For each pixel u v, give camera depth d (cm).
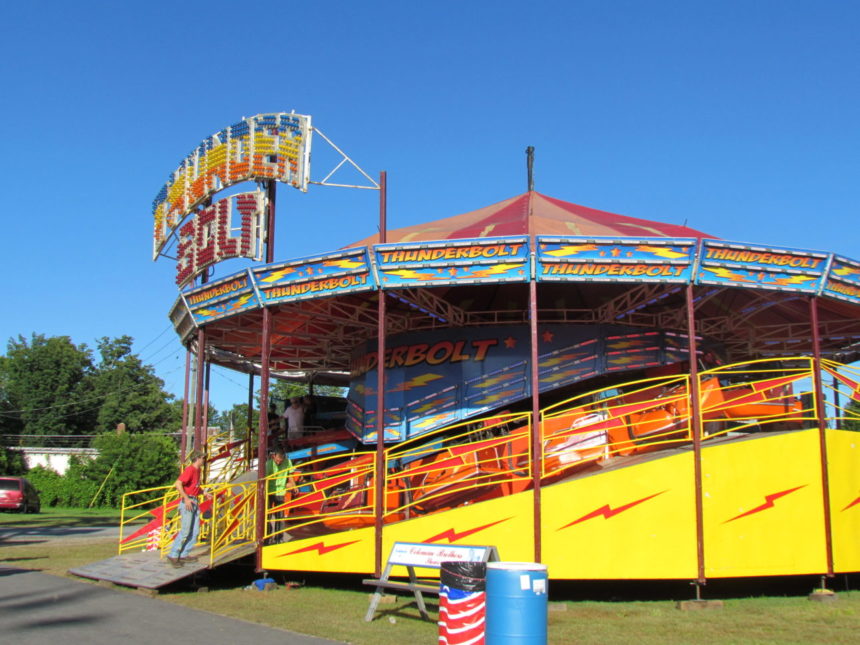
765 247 1336
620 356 1770
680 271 1345
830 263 1371
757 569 1296
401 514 1586
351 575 1545
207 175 2125
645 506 1295
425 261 1372
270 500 1608
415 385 1828
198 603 1248
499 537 1307
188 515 1438
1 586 1414
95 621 1081
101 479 5106
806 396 1620
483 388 1767
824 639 991
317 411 2409
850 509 1375
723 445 1327
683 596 1340
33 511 4297
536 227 1598
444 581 881
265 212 1992
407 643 950
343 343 2211
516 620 768
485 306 1841
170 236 2389
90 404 8206
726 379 1989
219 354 2278
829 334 2086
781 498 1330
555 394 1817
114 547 2159
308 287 1471
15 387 8019
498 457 1472
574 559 1281
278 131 1941
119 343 8862
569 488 1302
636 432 1568
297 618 1119
